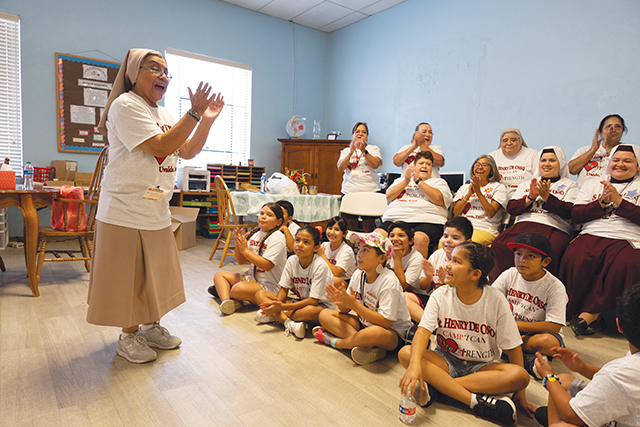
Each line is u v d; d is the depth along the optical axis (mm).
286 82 6312
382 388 1552
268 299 2227
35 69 4332
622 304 959
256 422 1293
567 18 3799
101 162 2939
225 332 2070
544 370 1193
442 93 4949
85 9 4559
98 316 1566
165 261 1737
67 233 2805
